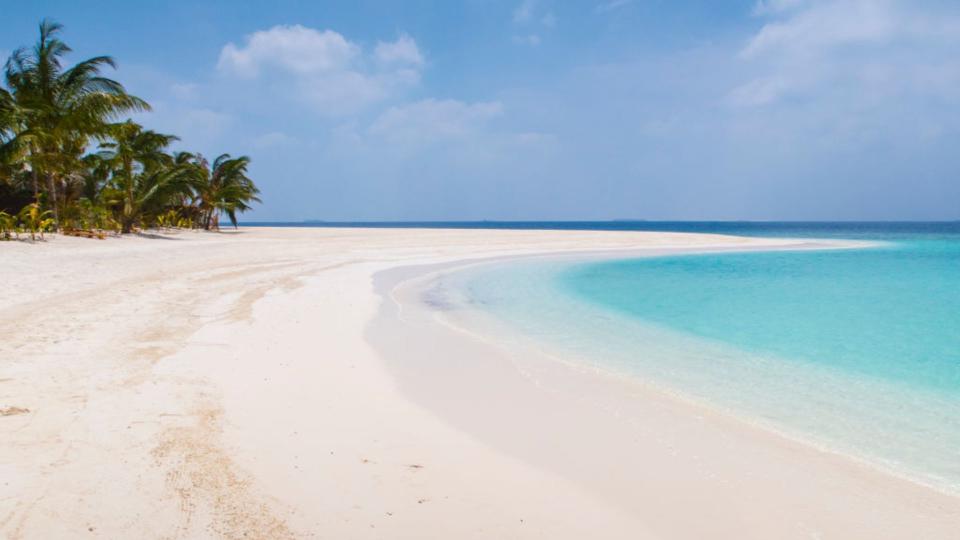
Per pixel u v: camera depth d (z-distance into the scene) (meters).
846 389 7.04
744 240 45.75
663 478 4.45
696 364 8.22
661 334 10.47
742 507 4.02
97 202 33.25
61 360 6.71
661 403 6.36
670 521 3.80
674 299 15.20
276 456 4.51
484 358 8.21
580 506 3.97
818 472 4.62
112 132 29.14
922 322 12.04
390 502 3.90
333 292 14.20
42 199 26.84
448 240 38.62
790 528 3.74
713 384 7.17
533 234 49.59
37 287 11.88
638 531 3.66
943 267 25.08
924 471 4.68
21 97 25.70
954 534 3.69
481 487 4.20
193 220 49.75
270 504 3.76
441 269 21.56
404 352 8.39
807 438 5.39
